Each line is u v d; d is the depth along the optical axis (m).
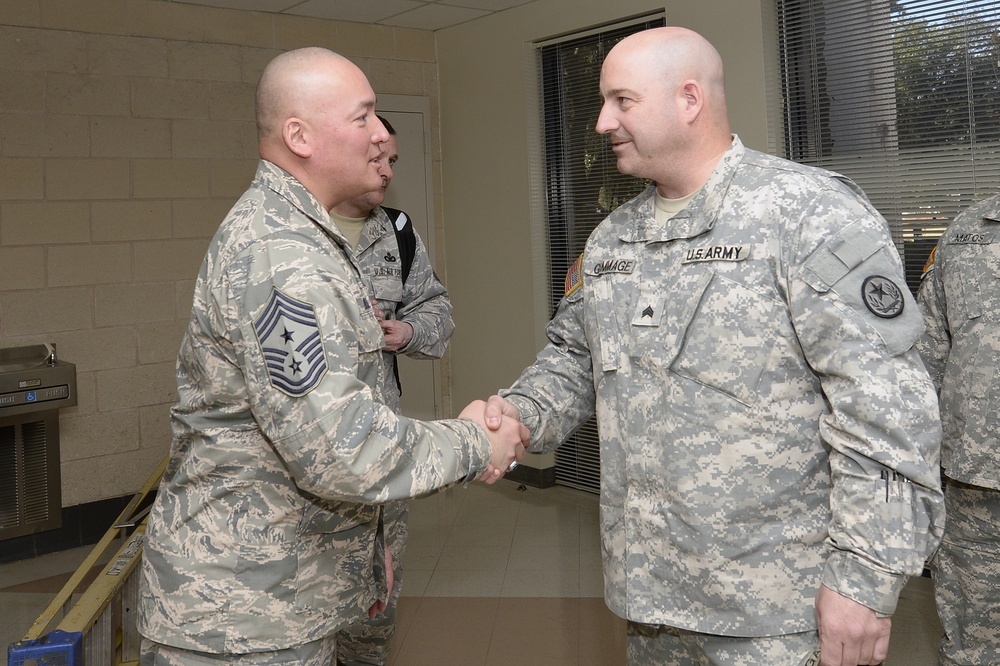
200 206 5.27
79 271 4.86
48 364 4.61
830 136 4.16
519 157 5.70
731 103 4.44
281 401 1.48
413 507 5.41
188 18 5.18
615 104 1.69
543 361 2.06
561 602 3.85
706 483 1.63
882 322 1.46
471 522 5.07
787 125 4.33
